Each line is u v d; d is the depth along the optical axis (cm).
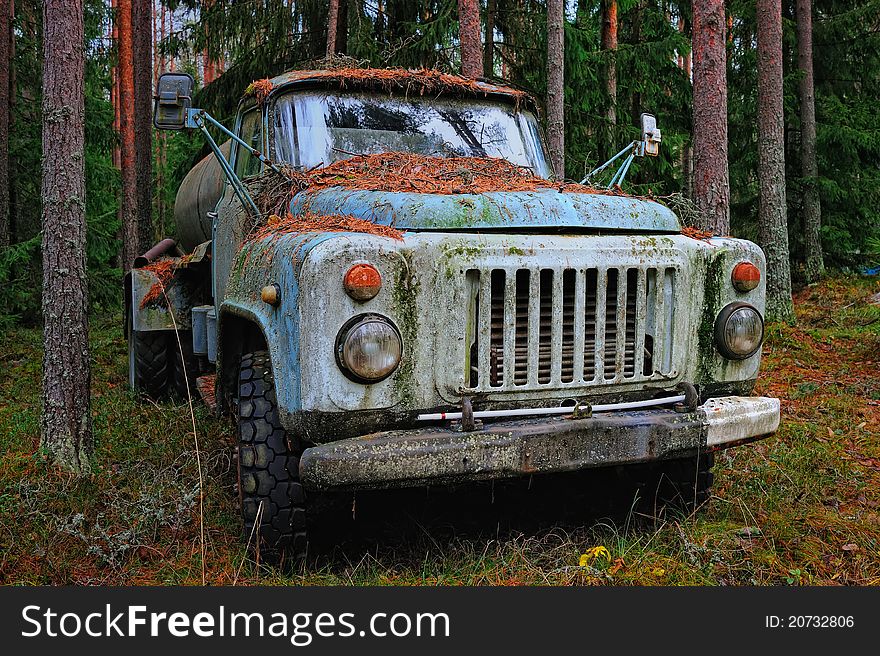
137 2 1234
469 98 512
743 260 371
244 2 1259
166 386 675
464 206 338
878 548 376
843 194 1465
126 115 1559
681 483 421
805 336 962
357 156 453
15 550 375
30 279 1163
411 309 315
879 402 674
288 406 321
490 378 327
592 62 1414
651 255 351
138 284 651
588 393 345
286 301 321
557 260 333
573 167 1339
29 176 1367
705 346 368
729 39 1616
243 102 509
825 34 1508
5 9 1156
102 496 438
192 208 632
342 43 1265
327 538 386
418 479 308
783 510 419
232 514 415
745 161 1538
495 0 1321
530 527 404
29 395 708
